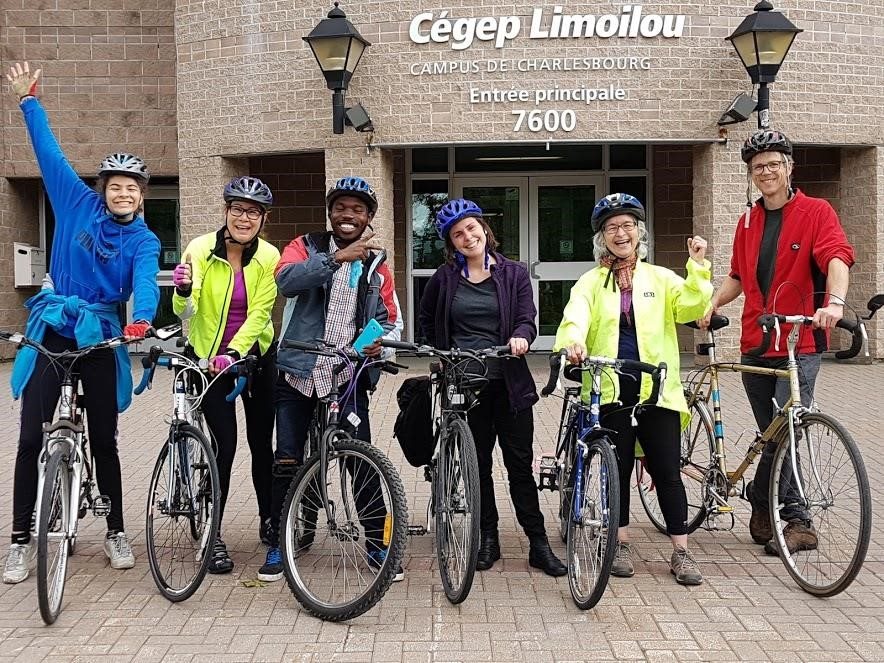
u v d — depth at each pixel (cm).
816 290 478
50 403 459
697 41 1052
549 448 738
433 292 483
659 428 455
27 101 487
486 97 1051
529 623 397
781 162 475
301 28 1078
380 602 424
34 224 1354
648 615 405
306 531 429
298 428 458
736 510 574
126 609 417
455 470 430
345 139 1075
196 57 1131
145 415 908
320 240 455
